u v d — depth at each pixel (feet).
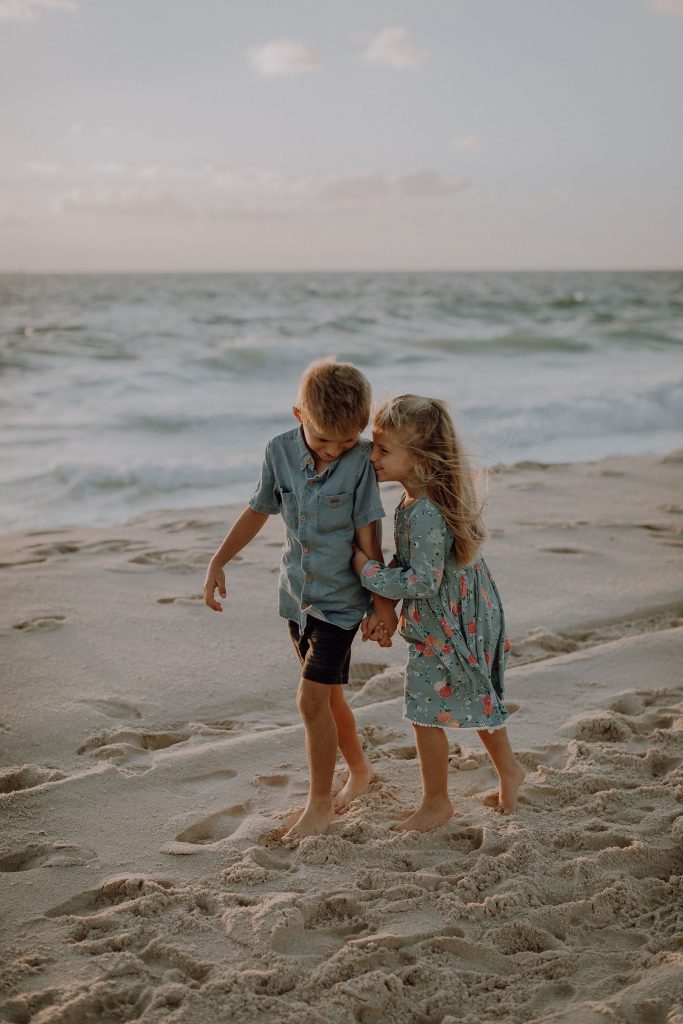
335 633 9.34
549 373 53.72
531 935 7.66
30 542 20.01
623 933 7.69
